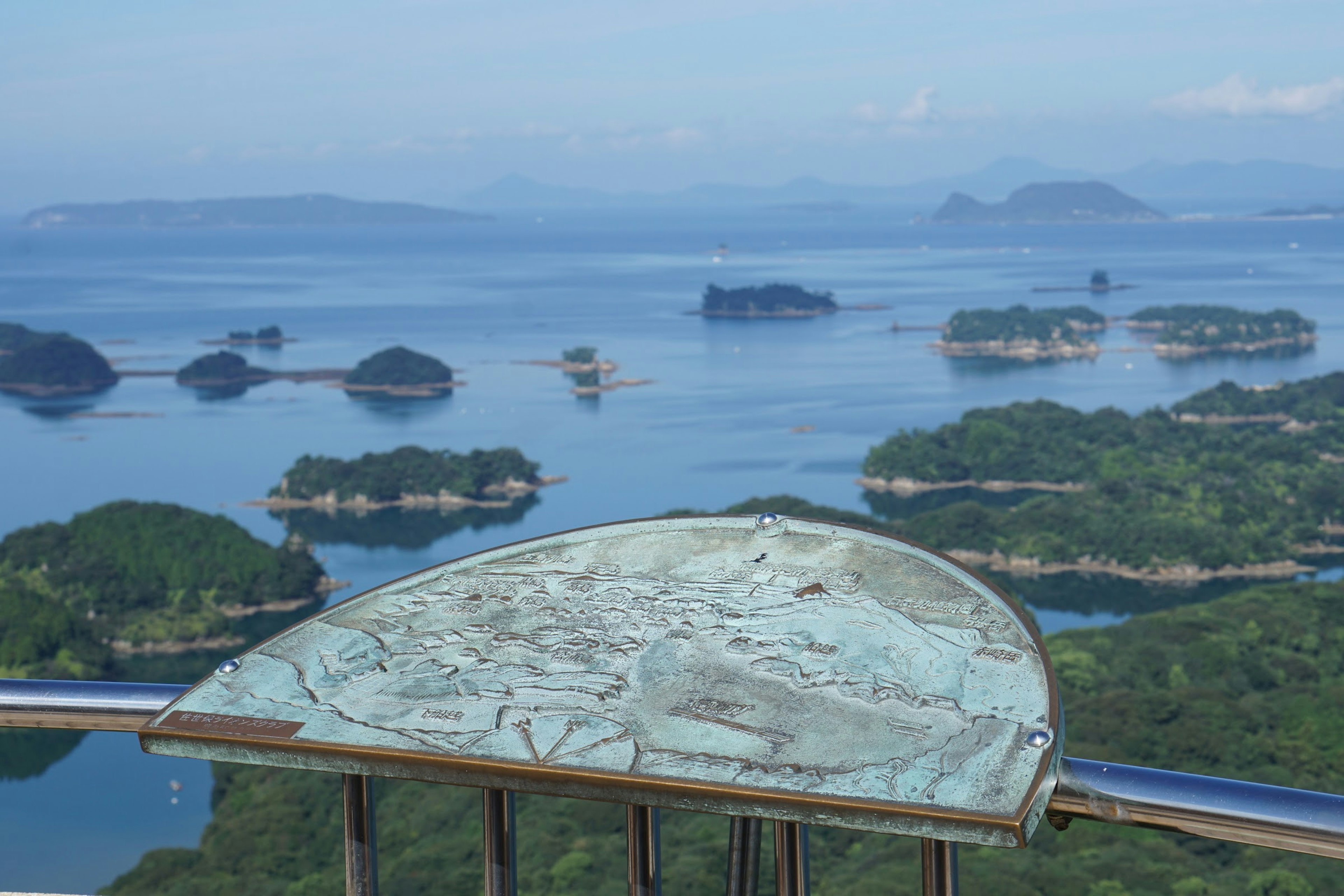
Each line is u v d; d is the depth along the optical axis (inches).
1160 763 1341.0
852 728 82.0
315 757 83.7
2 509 4311.0
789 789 74.1
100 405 6304.1
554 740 82.7
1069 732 1397.6
